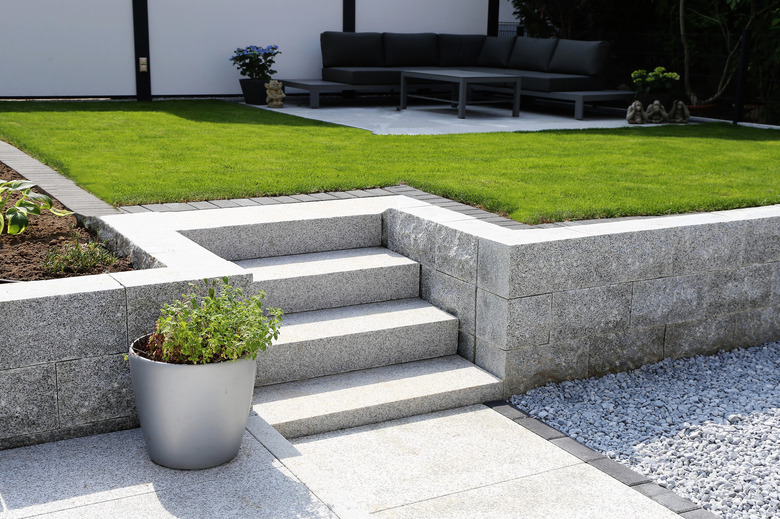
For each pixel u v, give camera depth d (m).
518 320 3.88
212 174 6.01
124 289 3.02
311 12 13.82
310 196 5.37
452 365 4.10
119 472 2.80
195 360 2.69
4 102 11.65
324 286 4.26
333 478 3.13
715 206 5.27
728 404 3.97
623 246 4.11
